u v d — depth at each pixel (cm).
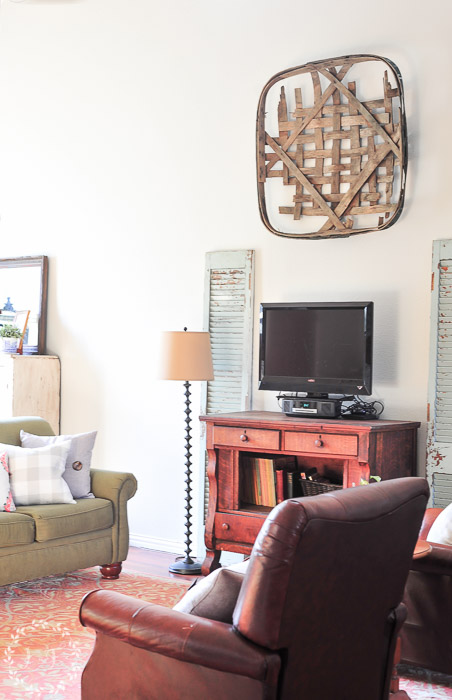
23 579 411
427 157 439
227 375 501
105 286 565
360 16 462
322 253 472
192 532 516
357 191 454
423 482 236
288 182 478
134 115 552
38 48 601
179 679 214
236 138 507
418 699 306
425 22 441
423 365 438
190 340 468
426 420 436
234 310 500
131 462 550
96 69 571
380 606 231
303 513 192
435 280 429
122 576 470
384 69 450
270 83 475
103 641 232
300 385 446
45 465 445
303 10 482
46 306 595
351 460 395
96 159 571
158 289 539
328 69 461
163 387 535
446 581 314
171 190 534
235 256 500
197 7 524
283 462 444
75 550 438
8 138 617
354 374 430
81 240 579
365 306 427
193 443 522
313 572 199
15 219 614
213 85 517
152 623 217
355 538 207
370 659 233
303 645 205
